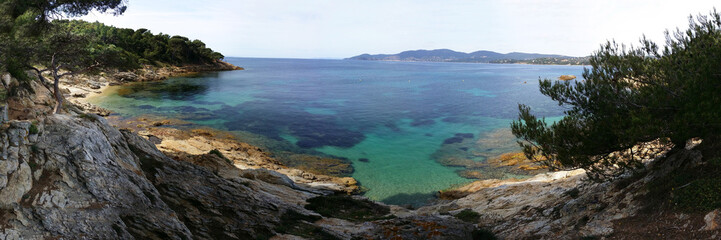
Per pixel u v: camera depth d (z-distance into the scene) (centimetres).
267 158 3950
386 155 4381
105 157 1577
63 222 1202
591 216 1558
